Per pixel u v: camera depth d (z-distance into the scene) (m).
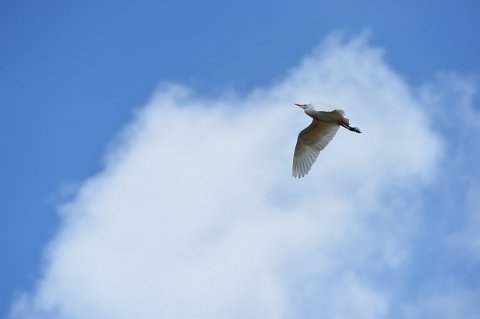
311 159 37.31
